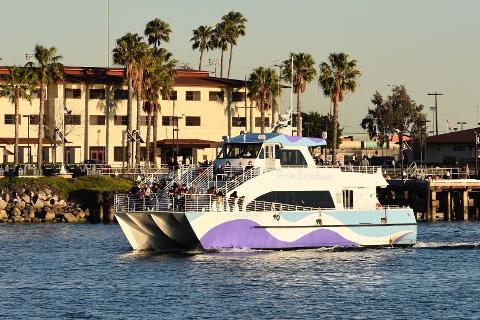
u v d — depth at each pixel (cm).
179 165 19350
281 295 14425
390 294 14650
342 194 18650
